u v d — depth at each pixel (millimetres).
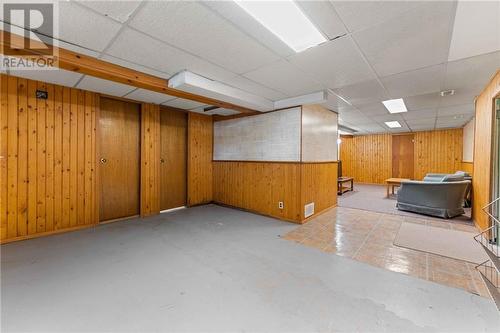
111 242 3156
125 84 3137
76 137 3607
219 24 1857
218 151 5688
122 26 1886
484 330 1593
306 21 1813
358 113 5469
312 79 3107
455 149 8352
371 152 10203
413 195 4844
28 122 3186
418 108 4898
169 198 5012
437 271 2400
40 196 3307
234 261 2633
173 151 5066
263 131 4688
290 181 4238
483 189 3539
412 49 2268
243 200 5074
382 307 1845
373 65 2650
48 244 3045
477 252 2846
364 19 1786
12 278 2219
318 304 1885
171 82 3049
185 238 3344
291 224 4070
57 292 2004
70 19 1791
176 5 1622
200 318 1717
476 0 1565
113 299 1923
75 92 3576
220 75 2977
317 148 4648
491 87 3184
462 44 2168
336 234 3551
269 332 1587
